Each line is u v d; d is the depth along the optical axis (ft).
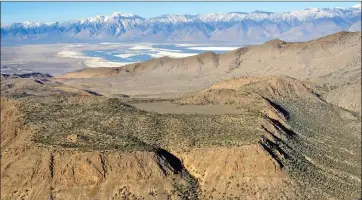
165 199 284.41
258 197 286.46
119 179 289.53
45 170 294.66
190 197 287.69
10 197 293.84
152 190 287.28
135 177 290.35
